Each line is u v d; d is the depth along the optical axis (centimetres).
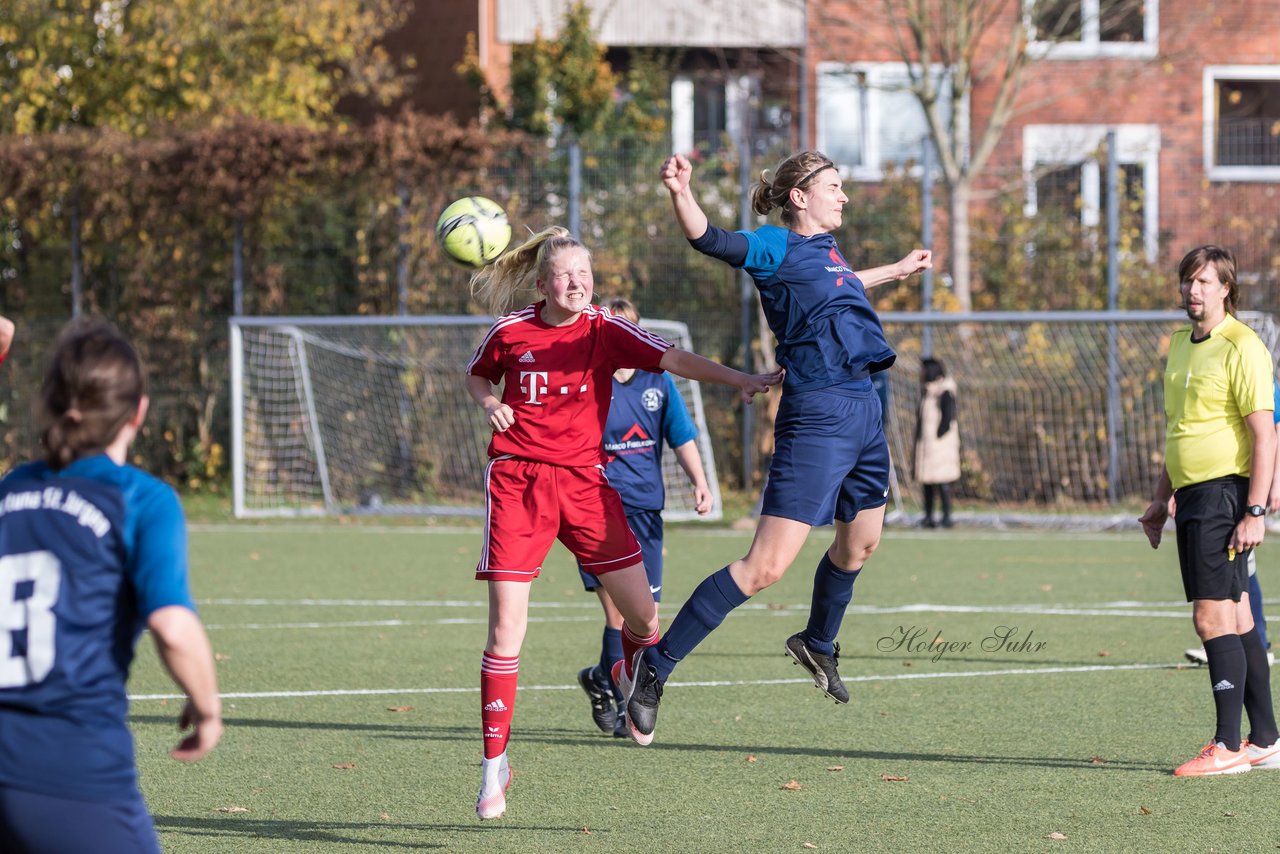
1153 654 3145
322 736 2412
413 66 8769
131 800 1069
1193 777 2098
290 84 7956
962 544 5366
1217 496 2089
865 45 8256
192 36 7769
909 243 6662
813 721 2514
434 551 5253
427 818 1908
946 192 6681
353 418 6681
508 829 1850
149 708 2628
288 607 3922
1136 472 6284
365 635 3466
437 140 6725
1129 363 6294
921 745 2323
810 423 1920
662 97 8588
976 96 8131
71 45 7788
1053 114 8150
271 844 1781
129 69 7906
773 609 3888
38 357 7138
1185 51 7481
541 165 6769
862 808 1944
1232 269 2123
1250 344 2078
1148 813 1903
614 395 2420
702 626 1914
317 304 6956
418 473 6650
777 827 1852
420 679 2925
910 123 8256
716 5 8531
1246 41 8169
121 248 7100
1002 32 8069
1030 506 6362
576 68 8100
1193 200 6788
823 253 1958
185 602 1059
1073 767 2169
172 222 7025
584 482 1875
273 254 6956
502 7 8744
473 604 3981
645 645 1956
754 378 1883
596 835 1820
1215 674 2122
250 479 6594
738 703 2673
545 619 3731
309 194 6900
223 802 1992
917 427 5900
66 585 1055
